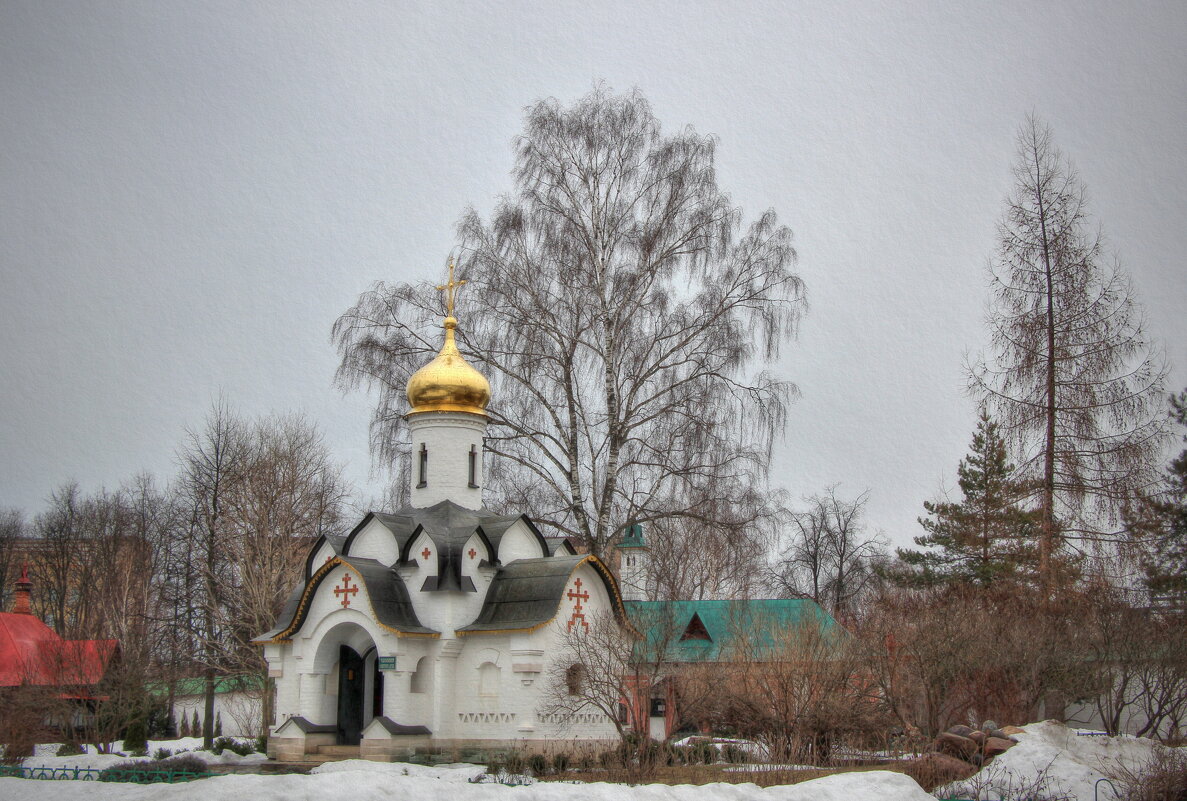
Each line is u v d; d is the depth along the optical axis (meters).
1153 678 32.19
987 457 52.09
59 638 45.16
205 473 56.72
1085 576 35.56
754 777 24.89
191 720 61.88
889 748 31.58
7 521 78.25
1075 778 23.70
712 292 36.12
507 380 36.50
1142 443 35.72
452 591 31.94
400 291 37.78
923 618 34.66
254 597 44.97
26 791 21.30
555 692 30.83
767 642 34.59
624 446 35.97
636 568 57.16
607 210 36.75
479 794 20.02
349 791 19.48
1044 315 37.72
